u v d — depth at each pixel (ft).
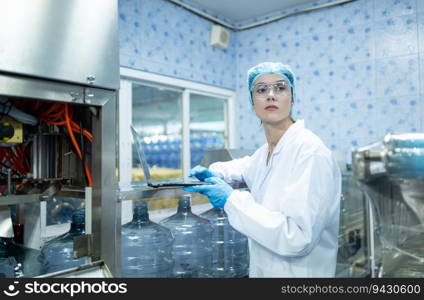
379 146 2.55
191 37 9.38
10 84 2.60
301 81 9.69
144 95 10.32
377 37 8.52
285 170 3.98
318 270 4.04
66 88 2.94
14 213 4.15
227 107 10.82
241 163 5.17
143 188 3.43
